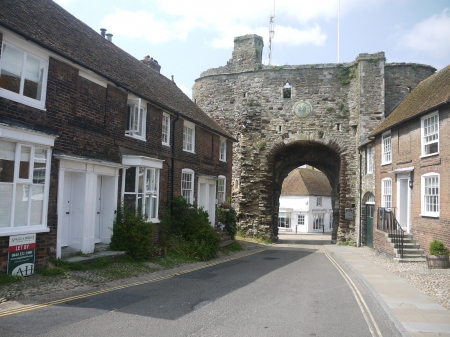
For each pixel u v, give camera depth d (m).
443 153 13.72
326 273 12.64
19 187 8.48
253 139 27.11
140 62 18.12
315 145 27.16
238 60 28.59
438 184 14.07
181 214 15.88
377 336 6.03
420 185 15.48
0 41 8.12
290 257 17.53
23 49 8.76
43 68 9.36
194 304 7.54
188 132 17.94
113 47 15.81
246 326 6.26
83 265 9.91
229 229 21.67
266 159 26.80
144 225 12.12
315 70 26.59
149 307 7.12
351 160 25.41
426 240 14.83
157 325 6.07
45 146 9.16
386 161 19.64
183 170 16.83
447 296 8.73
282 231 49.75
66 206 10.62
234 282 10.21
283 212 50.28
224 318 6.66
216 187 20.92
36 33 9.35
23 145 8.52
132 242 11.80
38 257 8.91
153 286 9.14
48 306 6.81
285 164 28.75
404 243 15.69
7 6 9.47
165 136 15.73
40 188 9.07
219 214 21.19
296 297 8.64
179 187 16.55
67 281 8.52
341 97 26.05
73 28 12.97
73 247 10.66
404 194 17.59
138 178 12.86
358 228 23.97
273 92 27.08
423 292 9.25
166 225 14.84
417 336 5.90
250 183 26.94
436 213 14.26
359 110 24.47
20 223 8.50
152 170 13.86
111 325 5.95
